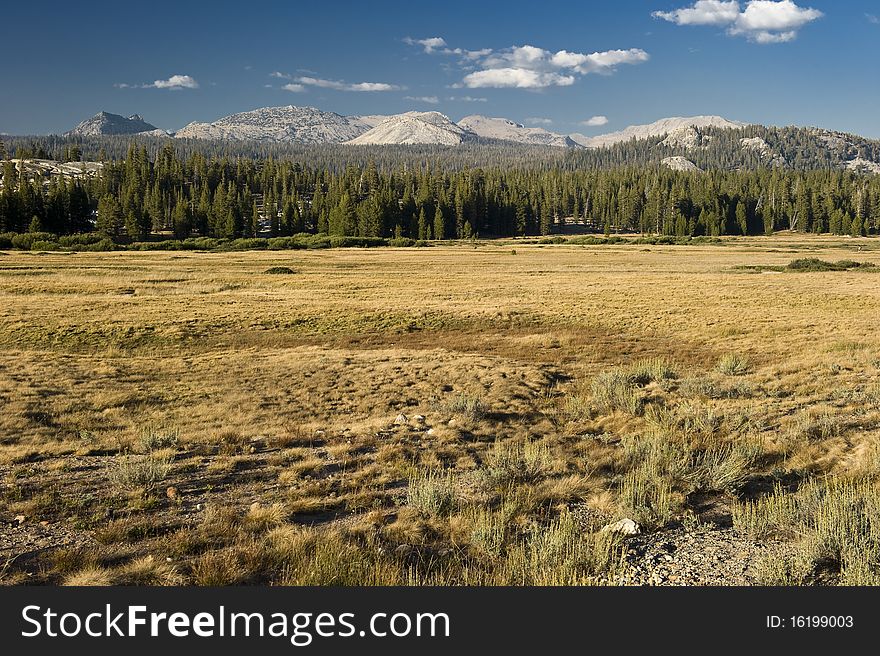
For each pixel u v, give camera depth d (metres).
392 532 7.52
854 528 6.39
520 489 8.94
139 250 110.50
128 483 9.38
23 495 8.94
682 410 14.78
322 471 10.57
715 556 6.71
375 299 48.06
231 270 73.50
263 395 18.55
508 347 30.03
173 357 26.94
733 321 35.44
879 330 30.28
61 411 15.80
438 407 16.55
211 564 6.44
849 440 11.58
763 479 9.68
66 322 34.62
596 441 12.61
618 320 37.09
